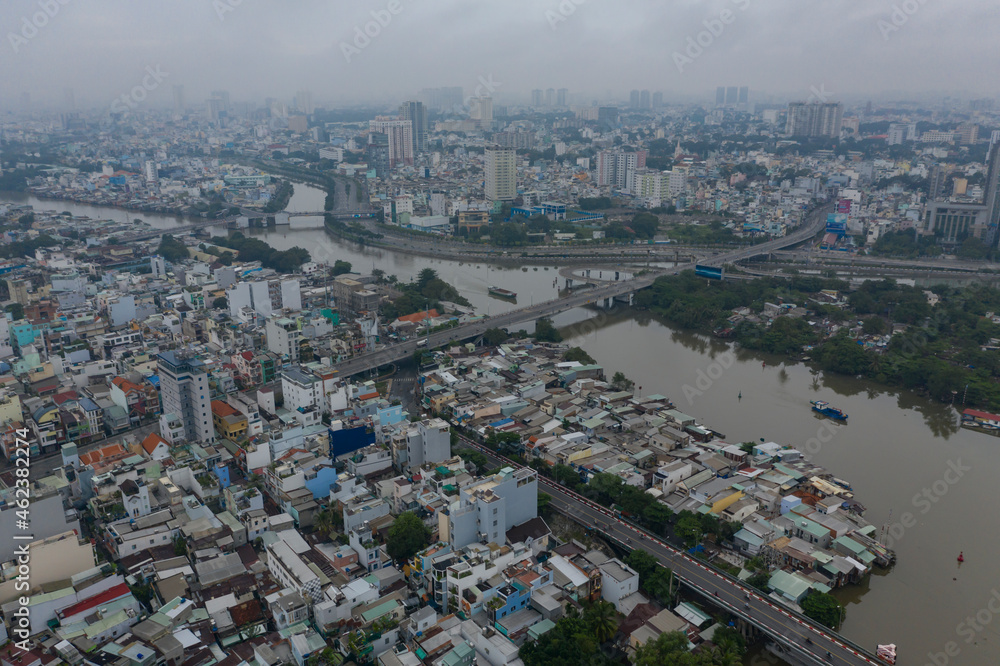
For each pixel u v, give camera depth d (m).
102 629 156.62
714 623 167.12
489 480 198.00
